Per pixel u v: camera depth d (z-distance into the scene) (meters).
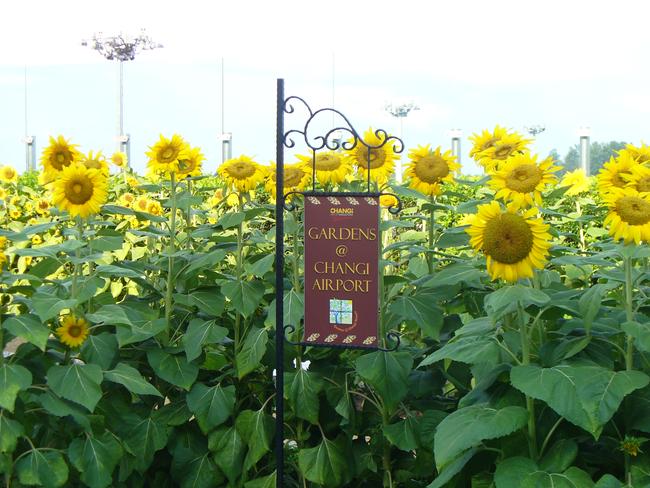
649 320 2.89
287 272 4.33
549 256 3.21
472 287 3.82
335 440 3.82
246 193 4.15
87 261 3.49
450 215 7.07
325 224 3.45
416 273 4.11
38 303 3.19
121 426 3.73
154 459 4.03
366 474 3.87
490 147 3.85
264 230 5.86
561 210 5.60
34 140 14.21
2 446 3.08
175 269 4.19
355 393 3.75
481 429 2.58
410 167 3.87
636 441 2.64
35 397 3.27
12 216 8.27
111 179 8.23
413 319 3.54
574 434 2.85
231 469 3.77
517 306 2.83
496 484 2.58
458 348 2.84
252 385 4.14
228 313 4.27
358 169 3.92
